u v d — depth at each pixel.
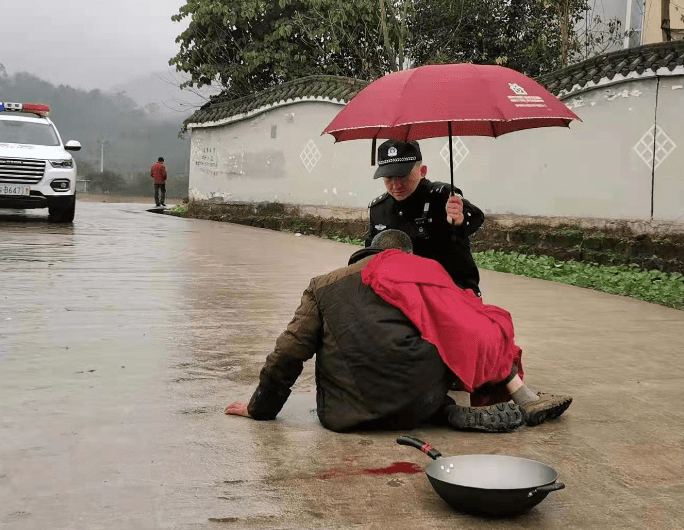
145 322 6.82
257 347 6.02
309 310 4.18
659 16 19.61
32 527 2.93
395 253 4.23
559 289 9.91
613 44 21.38
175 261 11.15
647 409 4.70
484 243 14.63
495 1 21.69
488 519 3.14
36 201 16.02
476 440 4.08
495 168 14.62
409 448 3.93
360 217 17.08
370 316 4.10
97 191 60.91
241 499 3.24
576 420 4.46
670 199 12.43
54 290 8.27
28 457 3.63
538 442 4.07
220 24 22.44
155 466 3.57
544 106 4.12
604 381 5.34
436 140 15.38
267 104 18.88
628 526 3.10
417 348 4.07
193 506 3.16
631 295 9.88
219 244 13.88
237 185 19.89
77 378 5.01
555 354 6.12
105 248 12.36
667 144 12.42
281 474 3.53
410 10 21.09
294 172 18.53
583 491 3.45
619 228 12.94
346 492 3.35
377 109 4.20
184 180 61.75
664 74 12.31
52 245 12.43
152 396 4.68
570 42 20.38
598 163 13.25
